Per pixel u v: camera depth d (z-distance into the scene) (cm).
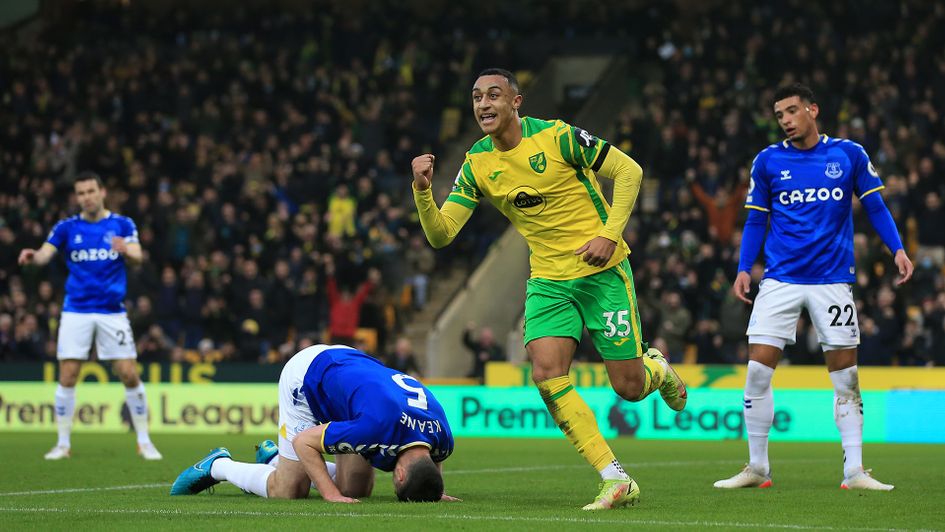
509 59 5341
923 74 4516
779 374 3169
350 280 3988
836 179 1542
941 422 3033
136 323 3825
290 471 1358
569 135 1312
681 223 4072
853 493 1490
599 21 5694
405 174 4778
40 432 3356
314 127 5059
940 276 3706
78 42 5862
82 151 4809
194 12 6009
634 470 1986
